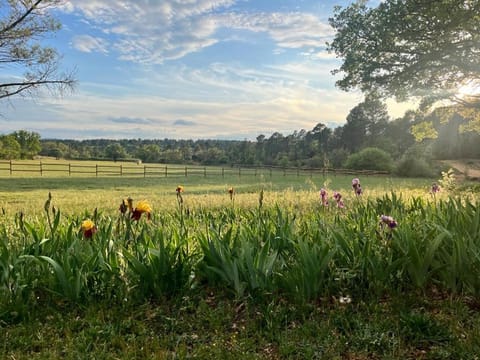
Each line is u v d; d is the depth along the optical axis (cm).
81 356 240
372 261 327
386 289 323
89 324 282
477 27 1494
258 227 419
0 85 1369
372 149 5503
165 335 269
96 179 3212
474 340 243
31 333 272
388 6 1639
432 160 5572
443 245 340
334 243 371
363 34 1736
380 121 9175
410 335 255
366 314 289
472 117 2258
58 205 1190
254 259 332
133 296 319
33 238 410
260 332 268
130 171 4625
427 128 2180
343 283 329
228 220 570
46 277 335
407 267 328
